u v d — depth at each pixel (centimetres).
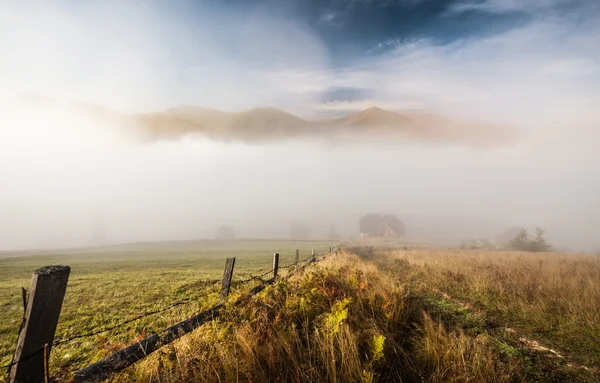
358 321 561
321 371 412
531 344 568
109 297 1297
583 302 774
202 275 2125
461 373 425
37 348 240
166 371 376
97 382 299
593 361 501
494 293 945
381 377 429
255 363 408
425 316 612
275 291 648
